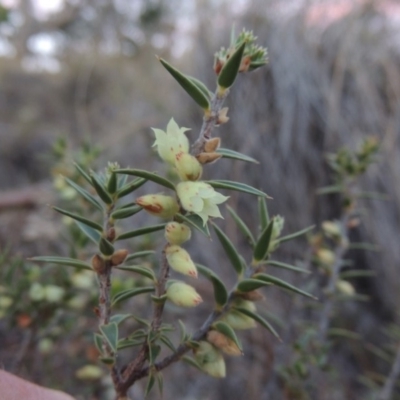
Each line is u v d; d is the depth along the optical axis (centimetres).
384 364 27
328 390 22
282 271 30
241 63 9
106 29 73
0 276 17
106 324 9
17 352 18
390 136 33
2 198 29
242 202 33
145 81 55
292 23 38
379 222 32
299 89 35
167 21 66
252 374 24
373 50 36
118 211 9
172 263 8
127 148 43
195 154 8
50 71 77
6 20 30
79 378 18
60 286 16
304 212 33
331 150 34
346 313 30
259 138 34
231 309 10
